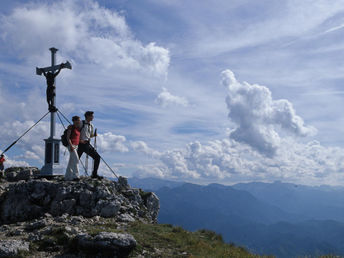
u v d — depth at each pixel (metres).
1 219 14.90
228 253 11.11
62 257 8.45
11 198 15.45
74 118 15.90
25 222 13.73
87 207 15.06
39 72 18.84
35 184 15.78
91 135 16.98
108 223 13.02
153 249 9.71
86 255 8.68
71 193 15.28
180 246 10.69
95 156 17.30
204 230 15.66
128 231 11.70
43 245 9.11
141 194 18.94
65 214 14.19
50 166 17.91
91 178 17.09
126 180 19.36
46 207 15.10
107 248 8.65
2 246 8.26
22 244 8.67
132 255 8.97
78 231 10.15
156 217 18.80
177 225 14.88
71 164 16.16
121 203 16.14
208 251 10.79
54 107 18.34
